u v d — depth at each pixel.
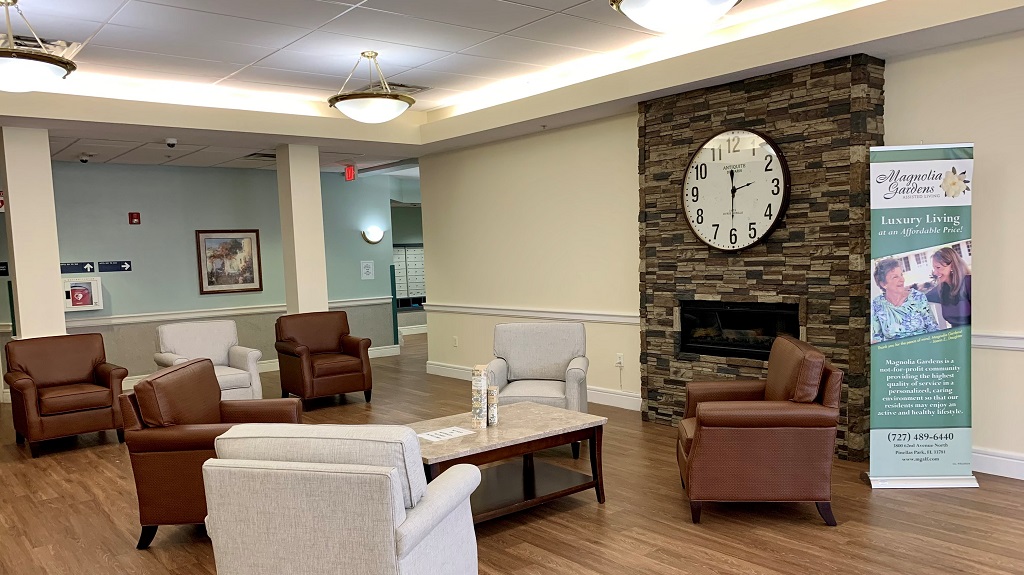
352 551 2.34
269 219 10.11
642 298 6.16
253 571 2.48
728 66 5.08
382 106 5.63
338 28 4.91
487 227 8.13
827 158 4.86
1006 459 4.47
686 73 5.34
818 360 3.78
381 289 10.91
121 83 6.29
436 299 9.01
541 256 7.49
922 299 4.32
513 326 5.74
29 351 6.11
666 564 3.43
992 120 4.40
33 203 6.25
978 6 3.94
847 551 3.49
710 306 5.70
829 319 4.93
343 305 10.45
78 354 6.34
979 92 4.43
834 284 4.89
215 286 9.65
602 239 6.82
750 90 5.25
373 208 10.83
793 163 5.05
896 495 4.23
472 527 2.98
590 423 4.21
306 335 7.54
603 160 6.72
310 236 7.84
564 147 7.11
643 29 5.20
